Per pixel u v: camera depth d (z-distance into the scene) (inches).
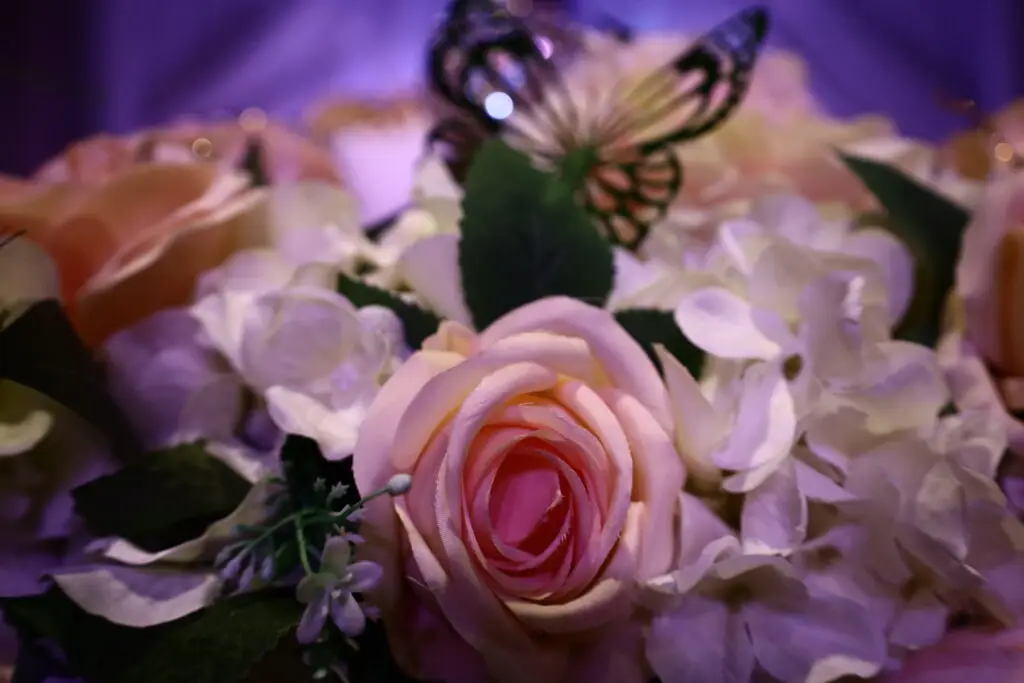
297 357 12.6
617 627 11.6
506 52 16.3
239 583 11.9
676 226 15.6
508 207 13.5
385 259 14.5
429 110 20.4
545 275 13.4
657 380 11.7
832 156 17.5
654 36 22.9
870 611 12.1
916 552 12.3
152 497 12.6
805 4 34.1
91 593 11.9
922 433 12.6
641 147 15.8
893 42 34.6
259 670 11.9
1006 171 15.1
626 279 13.8
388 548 11.3
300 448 12.3
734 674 11.6
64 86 34.2
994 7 33.6
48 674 12.1
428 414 11.1
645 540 11.4
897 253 14.2
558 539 11.1
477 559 11.0
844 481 12.4
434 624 11.6
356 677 11.8
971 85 34.2
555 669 11.3
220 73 35.4
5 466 12.9
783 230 14.3
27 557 12.9
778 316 12.8
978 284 13.8
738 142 18.5
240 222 14.7
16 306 12.9
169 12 34.9
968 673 12.2
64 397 12.7
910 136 34.4
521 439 11.2
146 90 35.1
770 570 11.9
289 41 35.1
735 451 12.0
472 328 13.2
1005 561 12.5
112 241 14.5
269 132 19.8
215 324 13.2
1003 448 13.1
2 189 14.4
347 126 22.5
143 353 13.5
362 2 34.3
